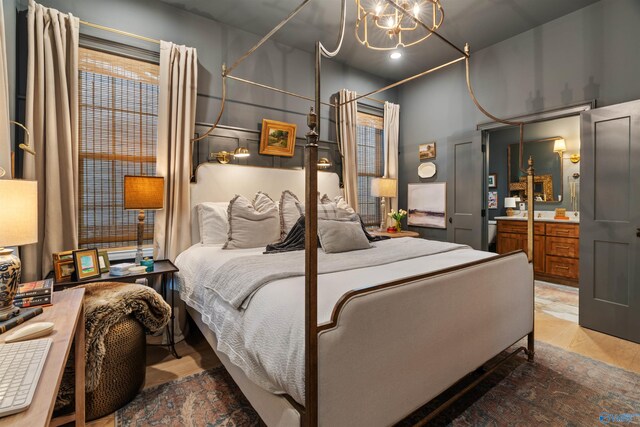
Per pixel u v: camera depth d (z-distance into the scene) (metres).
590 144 2.80
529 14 3.20
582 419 1.60
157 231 2.76
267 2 2.94
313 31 3.44
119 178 2.75
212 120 3.20
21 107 2.29
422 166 4.59
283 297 1.36
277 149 3.54
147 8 2.85
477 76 3.96
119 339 1.73
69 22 2.42
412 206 4.74
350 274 1.68
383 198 4.33
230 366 1.71
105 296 1.80
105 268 2.27
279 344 1.22
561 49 3.24
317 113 1.18
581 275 2.85
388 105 4.61
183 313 2.69
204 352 2.43
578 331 2.75
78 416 1.50
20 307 1.21
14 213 1.22
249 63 3.44
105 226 2.70
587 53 3.06
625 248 2.60
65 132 2.38
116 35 2.70
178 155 2.84
